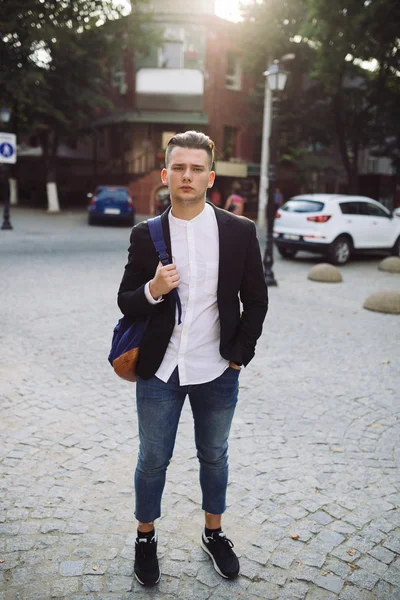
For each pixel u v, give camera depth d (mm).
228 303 2189
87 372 5062
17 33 19672
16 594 2283
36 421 3975
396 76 21234
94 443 3672
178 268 2123
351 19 18188
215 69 26594
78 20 21672
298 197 13680
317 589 2385
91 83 23938
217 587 2383
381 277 11906
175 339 2197
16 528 2725
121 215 19828
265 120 22578
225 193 28188
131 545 2641
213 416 2324
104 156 30266
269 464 3475
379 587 2406
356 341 6562
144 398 2252
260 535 2758
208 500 2492
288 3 22422
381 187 31562
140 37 23469
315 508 3000
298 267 12836
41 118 22891
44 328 6480
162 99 26875
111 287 9117
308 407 4441
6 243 14133
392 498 3123
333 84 20734
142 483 2367
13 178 29688
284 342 6391
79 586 2348
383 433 3982
